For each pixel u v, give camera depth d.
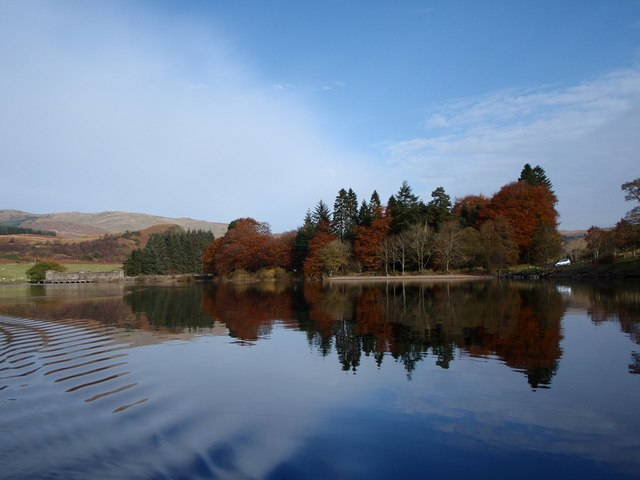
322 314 27.45
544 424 8.88
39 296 49.97
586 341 16.81
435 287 53.06
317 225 104.25
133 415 9.49
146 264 130.00
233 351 16.17
